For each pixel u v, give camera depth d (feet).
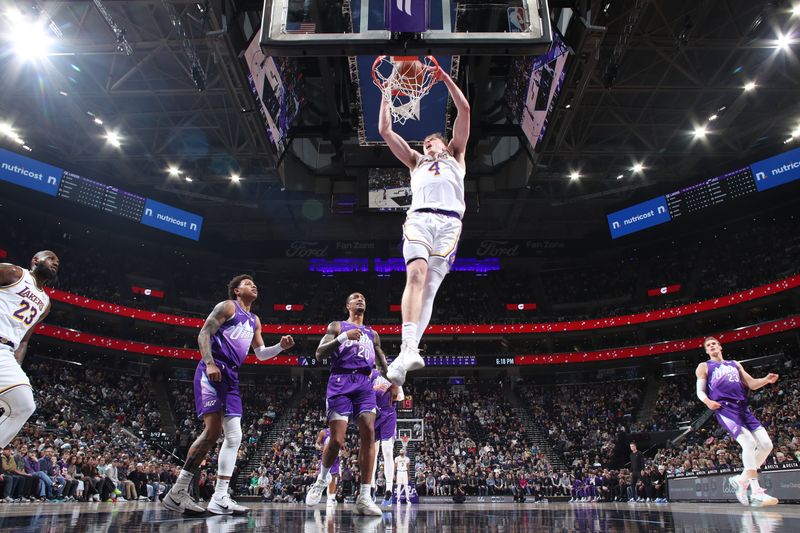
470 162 99.81
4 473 44.39
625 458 101.14
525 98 74.43
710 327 127.44
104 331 128.88
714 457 65.57
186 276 149.28
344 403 17.62
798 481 34.45
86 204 116.16
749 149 106.01
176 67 80.74
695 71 78.43
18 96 87.61
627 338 137.39
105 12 61.67
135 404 113.29
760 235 129.59
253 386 132.16
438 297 153.38
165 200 127.34
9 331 14.14
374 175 97.55
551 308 150.00
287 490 79.51
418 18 17.22
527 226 144.87
